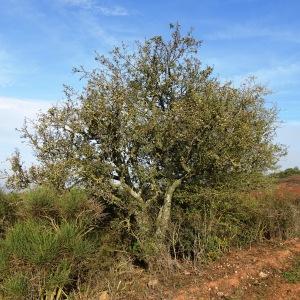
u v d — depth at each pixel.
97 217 10.76
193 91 11.23
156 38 11.84
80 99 11.31
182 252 10.98
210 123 10.77
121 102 10.95
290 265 10.37
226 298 9.02
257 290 9.34
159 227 11.05
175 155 11.49
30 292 8.52
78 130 11.18
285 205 12.84
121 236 11.48
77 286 9.34
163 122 11.09
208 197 11.27
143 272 10.62
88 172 11.03
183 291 9.35
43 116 11.39
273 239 12.38
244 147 11.12
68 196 10.53
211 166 11.39
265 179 12.48
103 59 11.60
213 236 11.29
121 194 11.55
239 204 11.88
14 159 11.53
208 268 10.39
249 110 11.83
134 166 11.41
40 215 10.23
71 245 9.04
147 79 11.88
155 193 11.52
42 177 11.38
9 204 10.86
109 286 9.51
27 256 8.62
